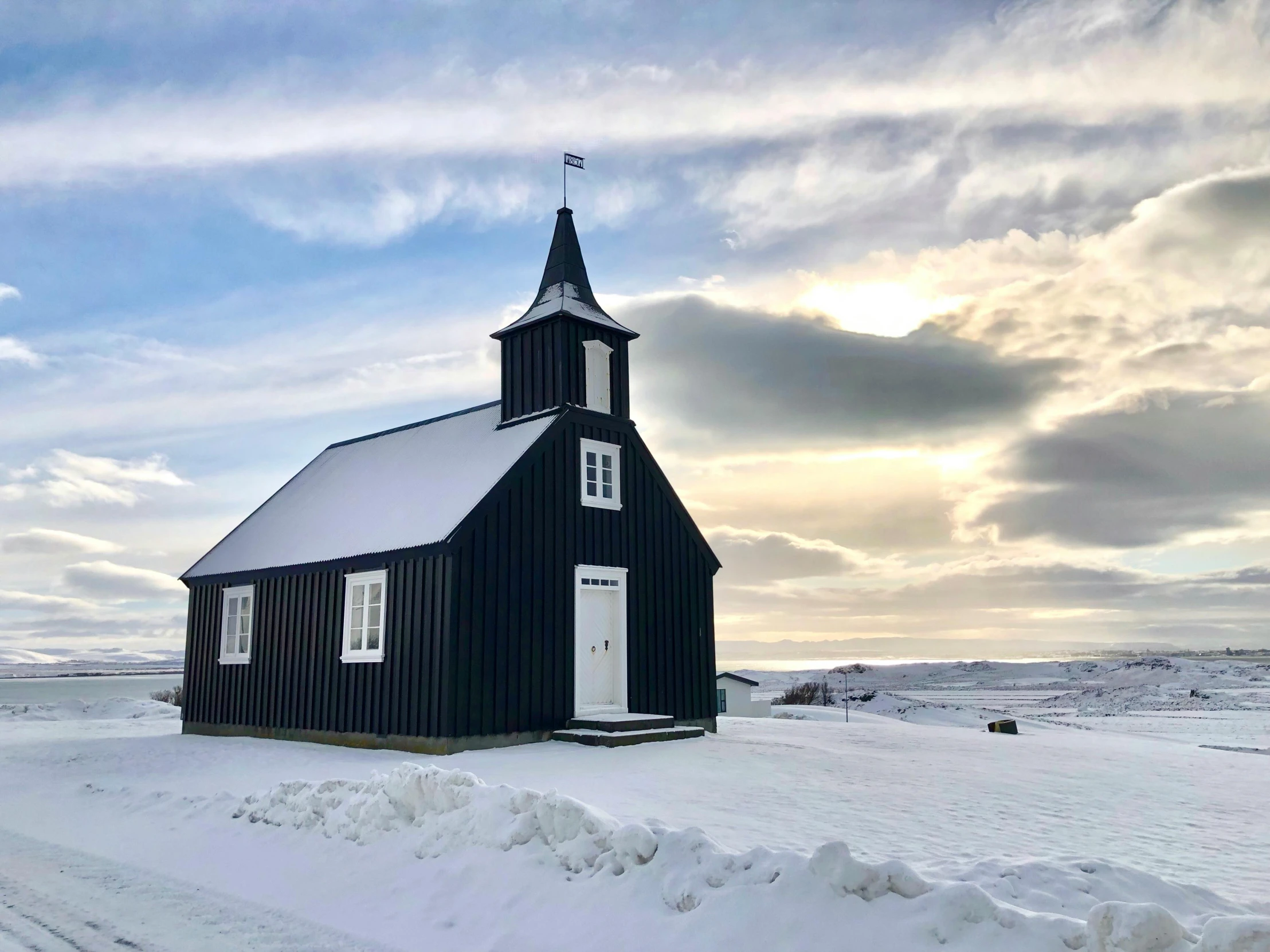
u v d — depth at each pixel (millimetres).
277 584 18984
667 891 5734
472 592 15023
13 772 13977
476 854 6816
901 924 5055
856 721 37656
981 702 68250
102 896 6906
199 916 6340
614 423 18297
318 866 7387
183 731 20938
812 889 5352
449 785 7609
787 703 57188
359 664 16359
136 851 8438
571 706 16234
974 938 4910
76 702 31531
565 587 16594
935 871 6320
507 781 10914
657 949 5215
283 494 23406
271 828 8523
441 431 20906
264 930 6020
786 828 8258
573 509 17062
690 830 6262
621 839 6191
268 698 18562
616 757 13344
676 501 19125
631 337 19531
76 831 9453
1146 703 65688
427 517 16281
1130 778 12766
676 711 18094
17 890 7086
